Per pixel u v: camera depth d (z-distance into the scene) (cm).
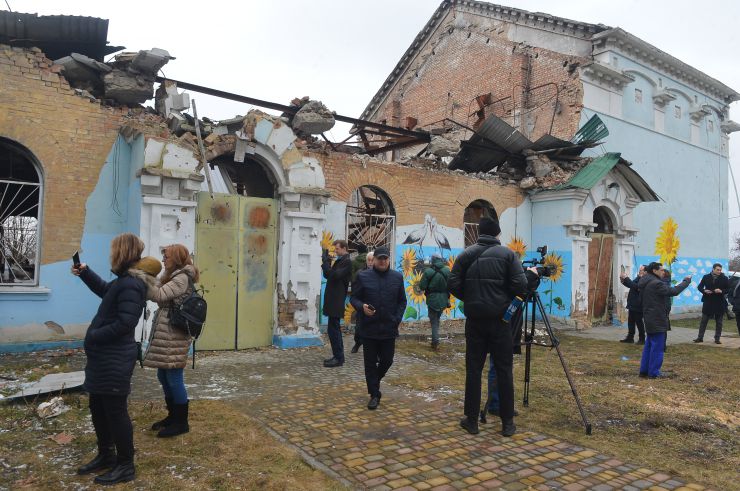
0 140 782
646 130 1788
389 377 746
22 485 377
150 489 376
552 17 1678
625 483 416
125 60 837
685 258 1945
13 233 813
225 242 888
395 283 607
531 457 464
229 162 1028
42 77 805
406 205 1210
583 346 1130
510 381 522
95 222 844
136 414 528
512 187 1442
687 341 1288
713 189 2094
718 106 2144
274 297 934
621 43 1633
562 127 1603
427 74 2200
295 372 746
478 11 1975
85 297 833
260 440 477
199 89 969
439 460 450
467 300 531
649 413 611
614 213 1524
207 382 677
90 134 843
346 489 387
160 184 805
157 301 432
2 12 751
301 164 945
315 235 957
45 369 673
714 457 485
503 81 1828
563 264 1407
